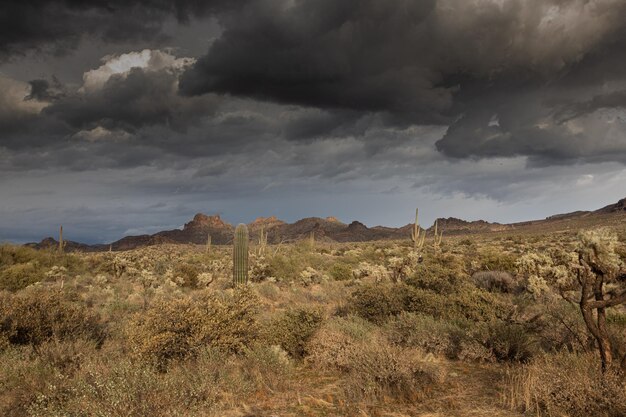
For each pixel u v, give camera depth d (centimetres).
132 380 588
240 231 1906
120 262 3572
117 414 524
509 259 2373
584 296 630
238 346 897
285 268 3384
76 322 1002
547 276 716
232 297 1070
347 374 798
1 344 851
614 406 546
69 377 732
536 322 970
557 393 580
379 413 604
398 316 1091
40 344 907
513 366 779
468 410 599
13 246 3409
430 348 935
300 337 948
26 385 666
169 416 546
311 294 1994
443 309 1182
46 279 2962
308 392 716
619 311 1167
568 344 825
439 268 1588
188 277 2833
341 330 1020
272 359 819
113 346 941
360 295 1347
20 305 948
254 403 667
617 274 627
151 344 819
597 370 611
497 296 1367
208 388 665
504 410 593
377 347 793
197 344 856
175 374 711
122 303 1644
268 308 1644
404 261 2253
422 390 681
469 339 909
